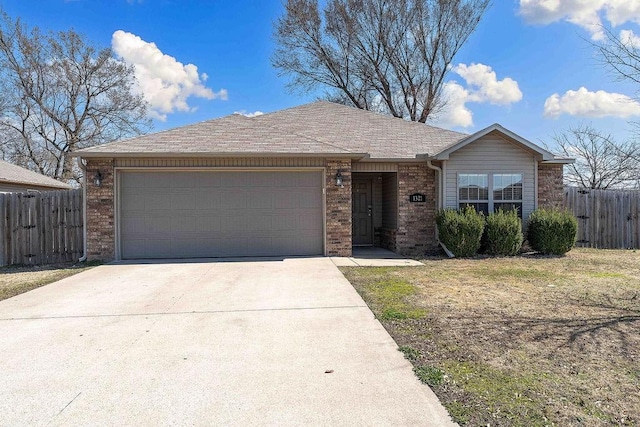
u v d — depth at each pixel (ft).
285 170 33.94
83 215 33.37
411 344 13.83
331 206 34.06
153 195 33.12
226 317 17.26
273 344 14.07
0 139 83.30
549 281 23.90
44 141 86.63
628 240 40.91
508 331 14.99
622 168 55.16
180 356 13.05
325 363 12.42
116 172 32.58
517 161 36.65
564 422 8.99
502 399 10.03
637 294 20.54
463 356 12.74
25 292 22.30
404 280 24.41
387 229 40.50
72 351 13.52
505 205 36.68
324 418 9.38
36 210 33.76
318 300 19.85
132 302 19.83
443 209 35.53
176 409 9.80
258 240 33.94
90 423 9.20
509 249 34.42
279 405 9.98
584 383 10.84
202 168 33.04
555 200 38.11
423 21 77.97
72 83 85.20
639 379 11.05
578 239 40.68
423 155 35.86
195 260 32.07
